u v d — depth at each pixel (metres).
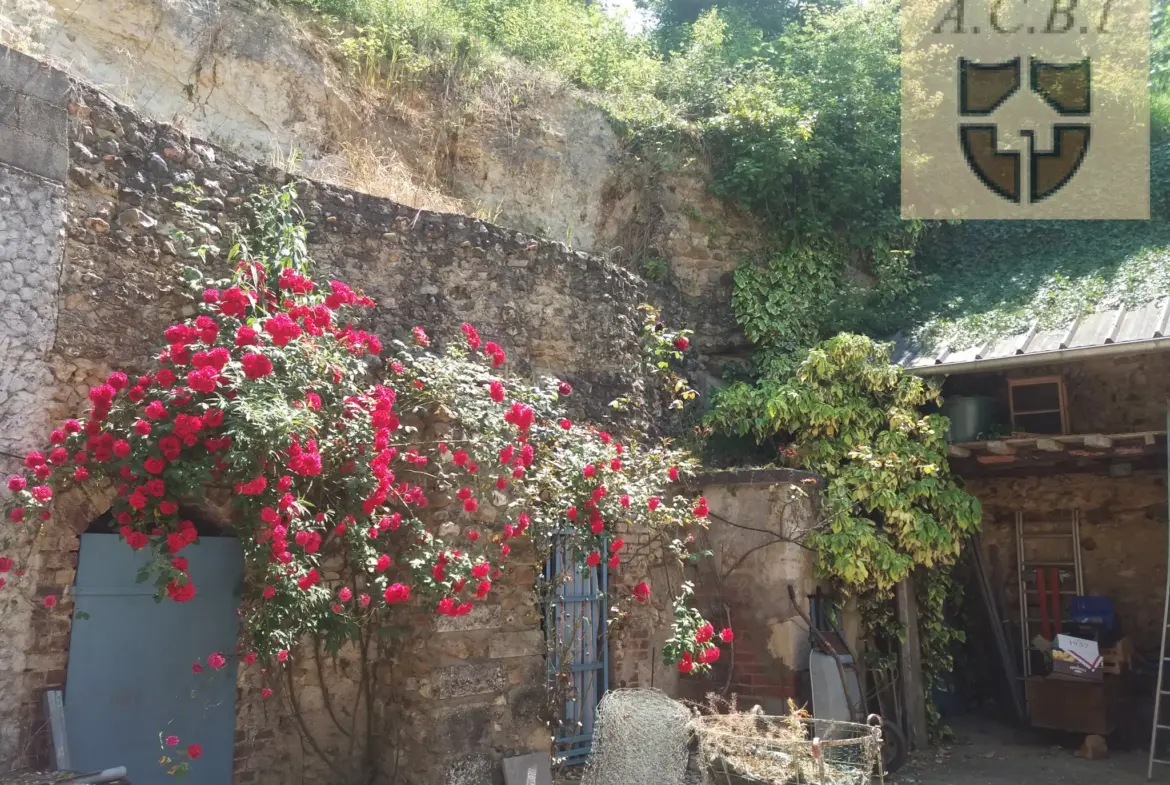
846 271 9.55
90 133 4.36
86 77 6.66
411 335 5.46
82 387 4.21
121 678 4.20
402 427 4.82
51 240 4.12
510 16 9.84
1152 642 8.32
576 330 6.72
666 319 8.23
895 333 8.84
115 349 4.33
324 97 8.03
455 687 4.79
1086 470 8.73
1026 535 9.16
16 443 3.94
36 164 4.10
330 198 5.45
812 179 9.46
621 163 9.46
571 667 6.11
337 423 4.46
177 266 4.62
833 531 6.74
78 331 4.20
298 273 4.79
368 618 4.95
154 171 4.62
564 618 6.16
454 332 5.89
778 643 6.39
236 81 7.55
